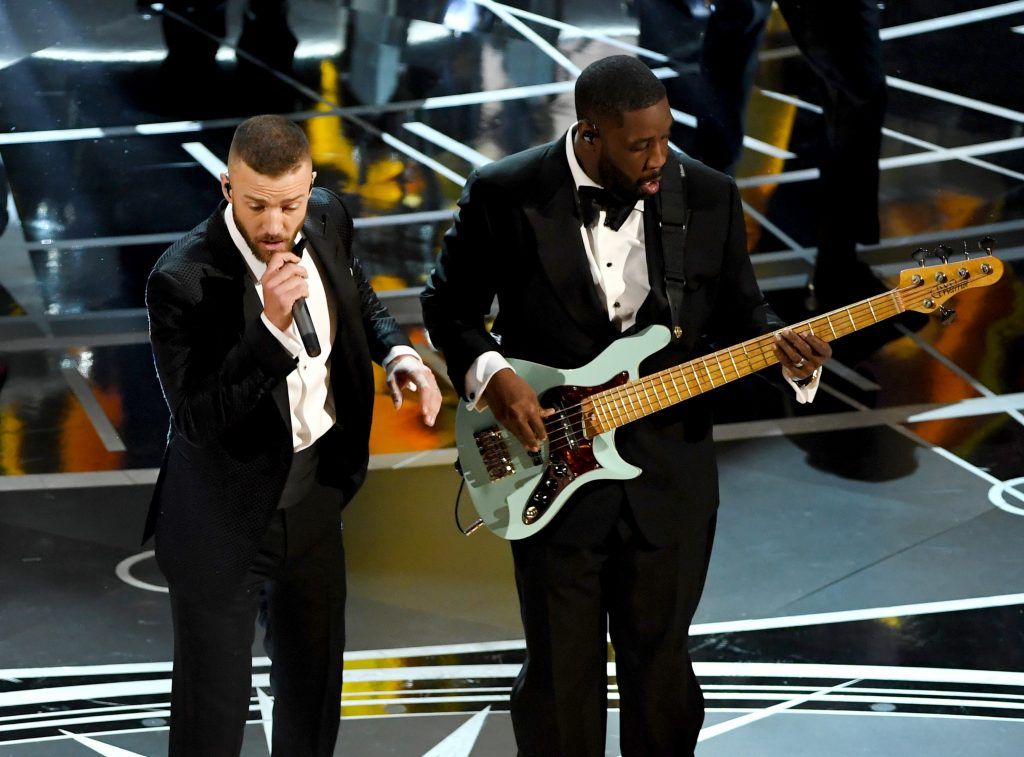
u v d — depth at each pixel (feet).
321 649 34.30
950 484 55.21
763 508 53.93
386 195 83.66
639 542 34.35
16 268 76.43
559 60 101.65
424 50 105.60
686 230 33.30
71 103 99.09
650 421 34.27
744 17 72.84
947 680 43.47
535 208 33.17
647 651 35.14
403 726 41.73
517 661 45.19
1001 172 82.28
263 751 41.04
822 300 70.08
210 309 31.22
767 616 47.29
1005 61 95.09
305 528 33.24
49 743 40.96
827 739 40.52
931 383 62.85
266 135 29.04
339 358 32.73
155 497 33.76
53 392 63.36
